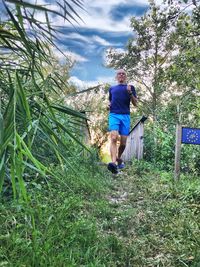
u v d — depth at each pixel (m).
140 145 8.17
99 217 3.72
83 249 2.80
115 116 6.33
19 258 2.40
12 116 1.90
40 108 2.41
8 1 1.48
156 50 16.84
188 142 5.59
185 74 7.68
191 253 2.86
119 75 6.39
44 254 2.46
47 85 2.81
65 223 3.19
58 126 2.42
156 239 3.15
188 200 4.45
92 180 4.95
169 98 15.05
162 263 2.73
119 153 6.61
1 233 2.83
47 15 1.83
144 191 4.98
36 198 3.45
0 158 1.92
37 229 2.90
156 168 7.37
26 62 2.55
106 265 2.65
